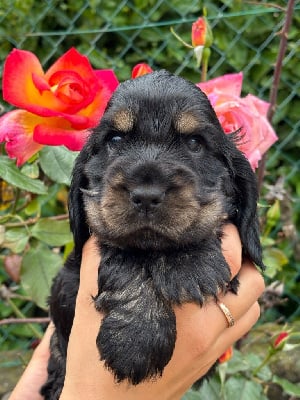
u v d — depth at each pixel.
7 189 0.44
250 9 0.61
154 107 0.30
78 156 0.34
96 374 0.29
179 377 0.30
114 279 0.28
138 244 0.28
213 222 0.30
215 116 0.33
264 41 0.62
